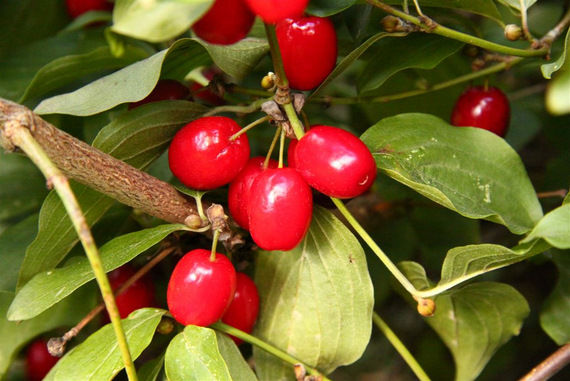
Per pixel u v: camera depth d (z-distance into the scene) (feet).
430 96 1.12
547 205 1.13
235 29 0.79
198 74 1.13
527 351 1.31
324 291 0.93
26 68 1.13
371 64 0.98
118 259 0.88
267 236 0.86
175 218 0.93
